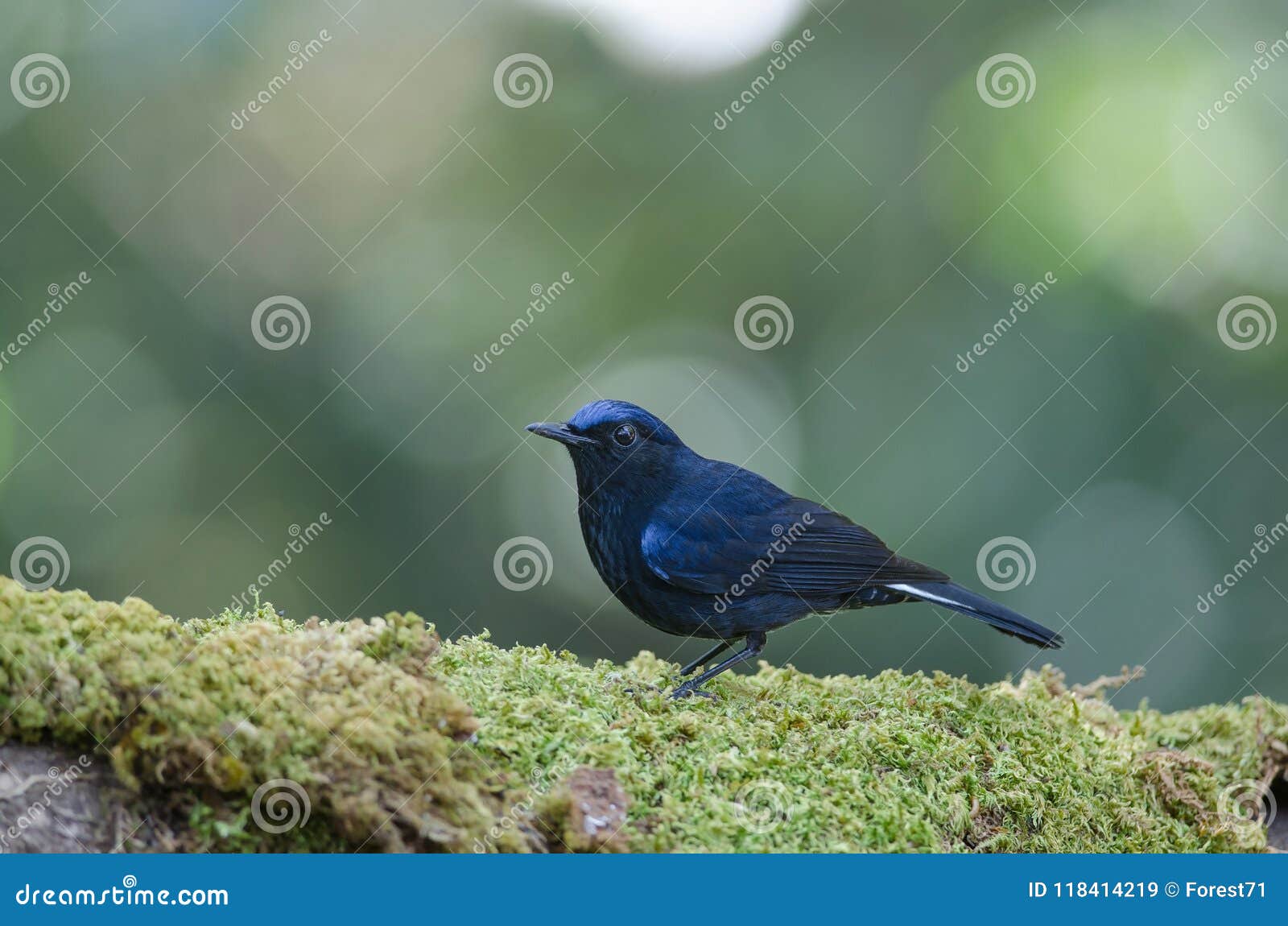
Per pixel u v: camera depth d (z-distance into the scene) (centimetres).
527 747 498
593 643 1523
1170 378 1267
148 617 455
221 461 1416
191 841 427
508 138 1442
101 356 1378
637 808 493
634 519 830
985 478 1270
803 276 1360
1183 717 797
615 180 1410
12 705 421
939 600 818
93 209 1380
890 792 553
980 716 672
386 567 1454
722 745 552
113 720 426
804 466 1319
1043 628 812
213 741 428
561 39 1434
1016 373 1281
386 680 471
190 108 1422
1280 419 1260
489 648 595
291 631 543
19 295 1350
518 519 1482
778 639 1382
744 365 1378
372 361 1462
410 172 1470
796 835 504
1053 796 623
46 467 1352
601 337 1419
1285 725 748
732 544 814
